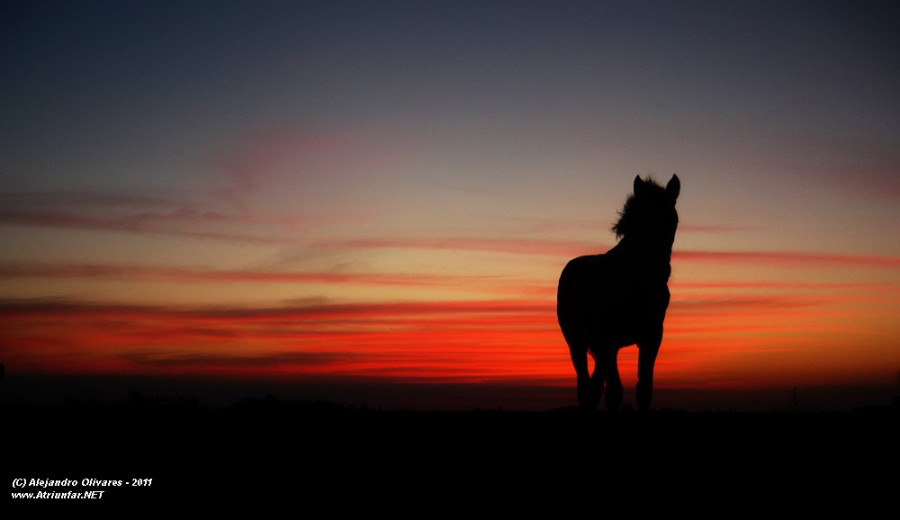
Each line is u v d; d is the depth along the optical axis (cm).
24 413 1220
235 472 859
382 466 885
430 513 723
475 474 849
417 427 1131
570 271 1090
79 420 1155
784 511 720
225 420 1180
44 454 935
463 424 1157
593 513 722
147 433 1070
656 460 897
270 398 1438
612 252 1003
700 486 797
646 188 988
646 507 737
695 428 1082
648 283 962
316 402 1405
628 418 997
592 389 996
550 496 771
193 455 939
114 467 877
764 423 1118
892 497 758
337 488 798
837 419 1164
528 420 1192
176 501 759
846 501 746
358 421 1184
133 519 708
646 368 994
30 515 720
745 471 849
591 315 993
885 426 1086
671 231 977
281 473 856
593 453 922
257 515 717
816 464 877
